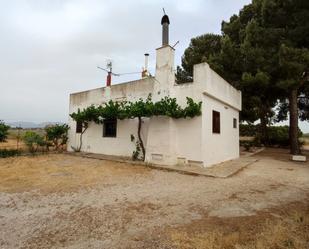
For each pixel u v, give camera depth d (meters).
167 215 4.45
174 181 7.48
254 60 15.09
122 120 13.27
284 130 26.08
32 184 6.91
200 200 5.42
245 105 18.11
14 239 3.46
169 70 10.61
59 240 3.43
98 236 3.55
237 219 4.23
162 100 10.02
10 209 4.77
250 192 6.16
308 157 15.28
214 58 17.30
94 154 14.20
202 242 3.32
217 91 11.05
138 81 12.54
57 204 5.10
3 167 9.83
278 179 7.94
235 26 18.45
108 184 7.01
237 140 14.77
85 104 16.00
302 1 13.15
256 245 3.24
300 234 3.61
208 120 10.35
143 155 11.45
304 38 13.52
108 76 15.16
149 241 3.39
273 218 4.27
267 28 15.08
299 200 5.47
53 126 16.52
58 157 13.31
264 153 17.80
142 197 5.65
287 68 12.73
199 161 9.70
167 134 10.23
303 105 21.84
